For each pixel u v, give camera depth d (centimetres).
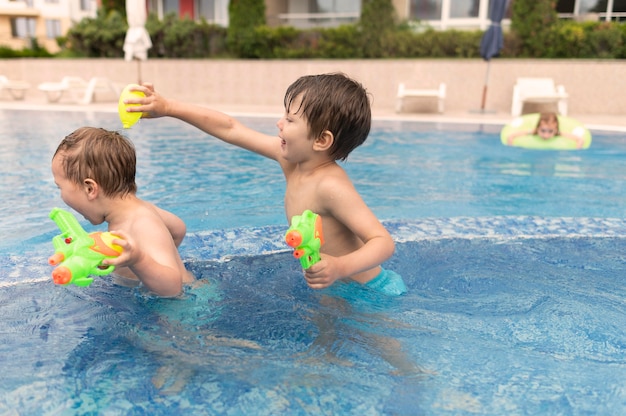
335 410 149
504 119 1049
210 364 169
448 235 312
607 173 575
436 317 205
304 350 178
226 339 184
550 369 171
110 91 1370
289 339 185
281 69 1421
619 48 1362
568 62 1225
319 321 198
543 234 316
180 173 555
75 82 1336
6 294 217
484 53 1219
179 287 203
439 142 784
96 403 152
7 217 379
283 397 154
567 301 222
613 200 458
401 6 1764
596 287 237
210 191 476
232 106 1355
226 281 231
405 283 238
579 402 153
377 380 163
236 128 251
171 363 170
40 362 170
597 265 265
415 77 1316
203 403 152
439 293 229
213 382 161
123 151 205
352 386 160
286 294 219
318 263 178
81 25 1736
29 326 192
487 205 439
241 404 151
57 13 4025
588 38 1375
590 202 451
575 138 745
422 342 186
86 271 158
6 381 161
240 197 454
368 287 227
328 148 208
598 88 1220
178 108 241
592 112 1234
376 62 1340
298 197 222
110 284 220
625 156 679
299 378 163
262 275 240
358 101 209
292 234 171
